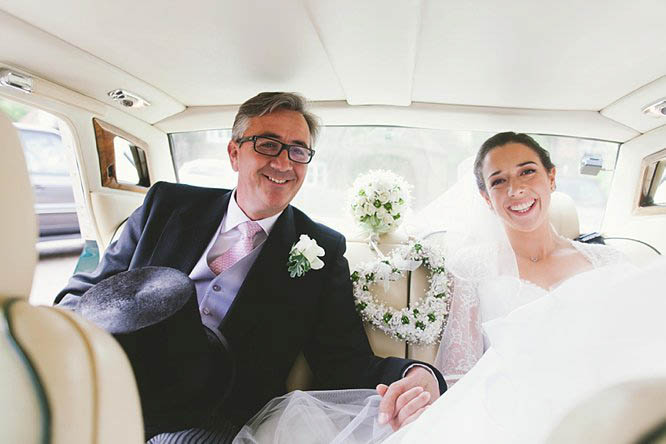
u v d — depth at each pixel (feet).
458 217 6.31
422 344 5.51
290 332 4.85
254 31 4.45
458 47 4.49
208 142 7.90
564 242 6.14
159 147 7.66
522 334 1.88
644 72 4.89
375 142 7.39
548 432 1.27
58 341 1.04
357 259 6.35
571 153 7.16
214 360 3.85
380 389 3.89
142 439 1.19
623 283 1.70
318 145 7.52
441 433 2.05
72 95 5.78
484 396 1.89
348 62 4.84
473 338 5.48
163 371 2.95
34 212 1.26
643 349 1.41
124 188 7.11
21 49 4.66
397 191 6.38
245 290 4.66
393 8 3.66
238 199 5.24
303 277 5.03
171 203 5.41
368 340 5.49
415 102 6.32
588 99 5.79
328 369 4.97
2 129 1.24
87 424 0.97
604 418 1.07
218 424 4.08
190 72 5.59
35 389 0.92
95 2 3.98
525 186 5.41
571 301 1.96
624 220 7.20
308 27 4.27
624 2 3.52
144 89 6.07
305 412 4.03
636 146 6.68
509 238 5.94
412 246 6.05
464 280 5.77
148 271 3.71
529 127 6.59
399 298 5.85
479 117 6.46
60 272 10.48
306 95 6.29
